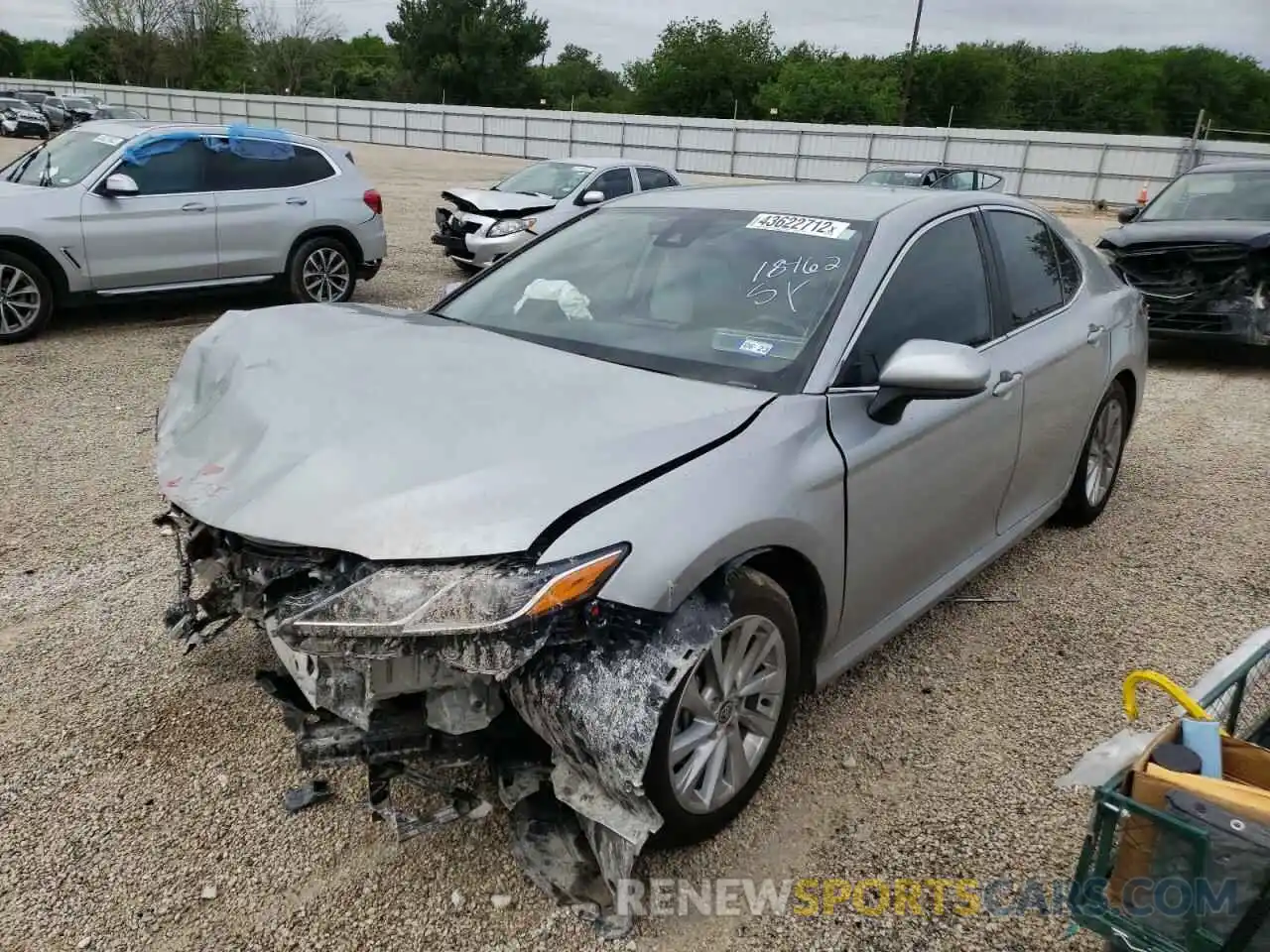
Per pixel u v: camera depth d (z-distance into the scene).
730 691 2.60
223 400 3.01
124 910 2.43
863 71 72.44
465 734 2.44
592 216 4.11
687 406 2.74
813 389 2.88
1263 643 2.59
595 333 3.32
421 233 16.44
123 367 7.62
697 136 43.03
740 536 2.47
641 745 2.19
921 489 3.21
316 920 2.41
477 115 47.59
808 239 3.42
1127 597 4.31
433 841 2.66
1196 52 79.62
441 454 2.48
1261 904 1.79
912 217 3.51
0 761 2.95
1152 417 7.36
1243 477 5.99
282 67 74.75
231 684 3.36
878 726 3.29
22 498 4.95
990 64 70.75
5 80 62.12
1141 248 9.01
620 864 2.36
